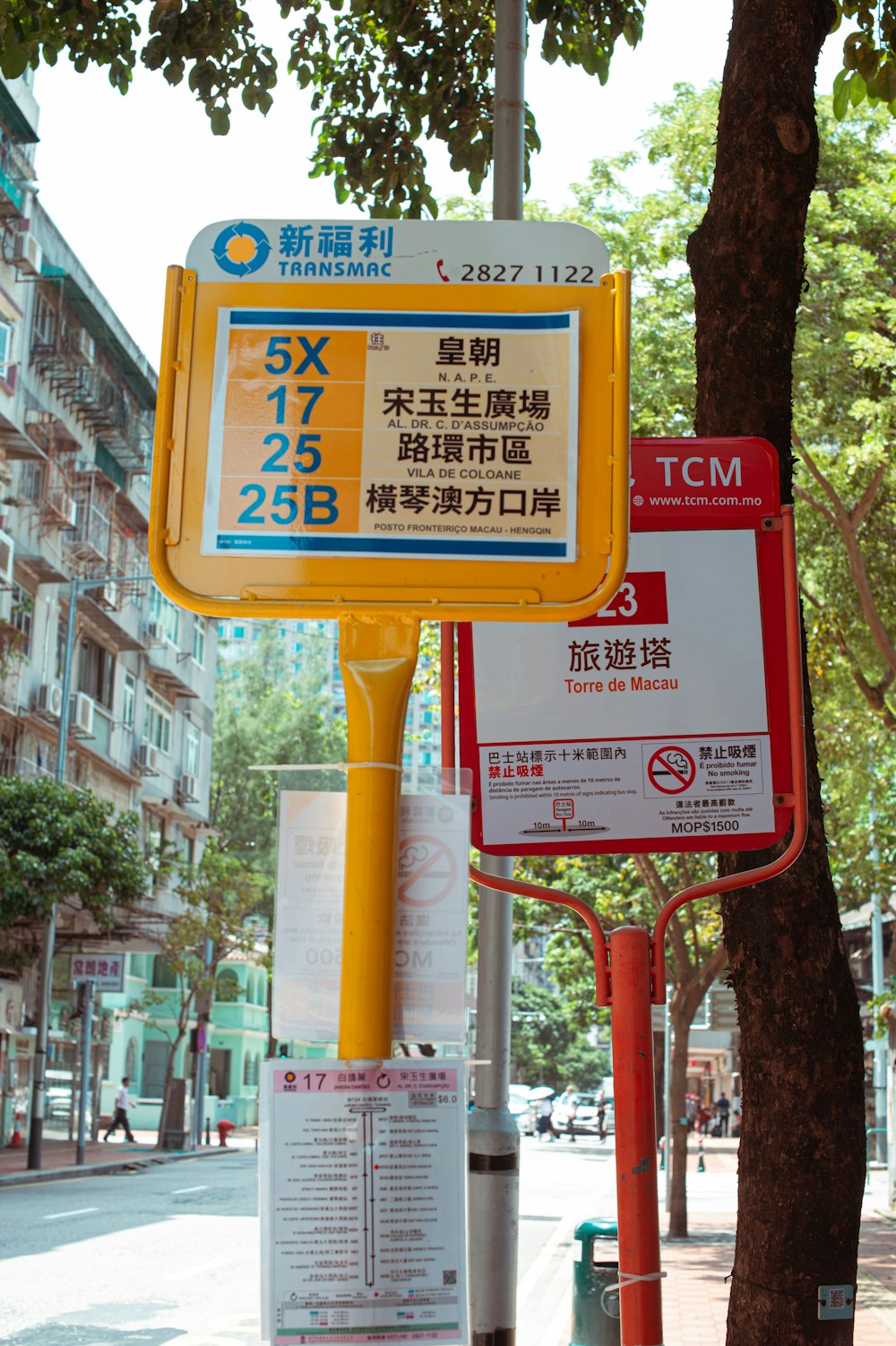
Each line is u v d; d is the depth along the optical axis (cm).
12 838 2355
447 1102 300
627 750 389
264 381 324
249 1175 2675
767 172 476
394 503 318
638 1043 369
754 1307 416
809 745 442
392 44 888
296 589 316
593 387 322
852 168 1606
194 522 319
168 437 322
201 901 3594
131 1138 3794
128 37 838
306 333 326
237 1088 5338
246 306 327
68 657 2781
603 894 2480
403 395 322
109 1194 2148
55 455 3034
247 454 321
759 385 470
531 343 324
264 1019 5703
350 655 319
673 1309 1080
